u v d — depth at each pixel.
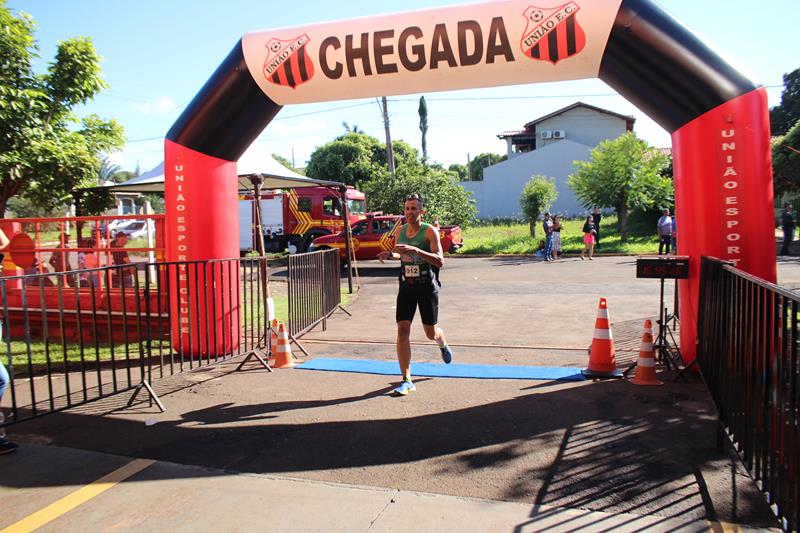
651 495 3.26
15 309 8.77
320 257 8.60
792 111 33.97
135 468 3.82
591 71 5.70
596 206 22.44
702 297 5.00
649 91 5.48
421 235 5.34
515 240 23.89
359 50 5.87
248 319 9.77
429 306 5.36
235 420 4.71
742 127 5.16
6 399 5.41
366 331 8.40
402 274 5.38
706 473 3.52
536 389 5.30
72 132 10.78
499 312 9.66
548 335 7.73
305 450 4.05
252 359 6.78
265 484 3.55
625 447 3.94
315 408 4.96
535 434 4.21
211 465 3.85
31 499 3.42
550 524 2.99
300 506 3.26
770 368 2.90
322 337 8.02
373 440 4.20
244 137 6.67
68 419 4.80
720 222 5.27
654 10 5.23
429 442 4.13
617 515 3.05
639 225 25.19
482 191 40.81
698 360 5.13
